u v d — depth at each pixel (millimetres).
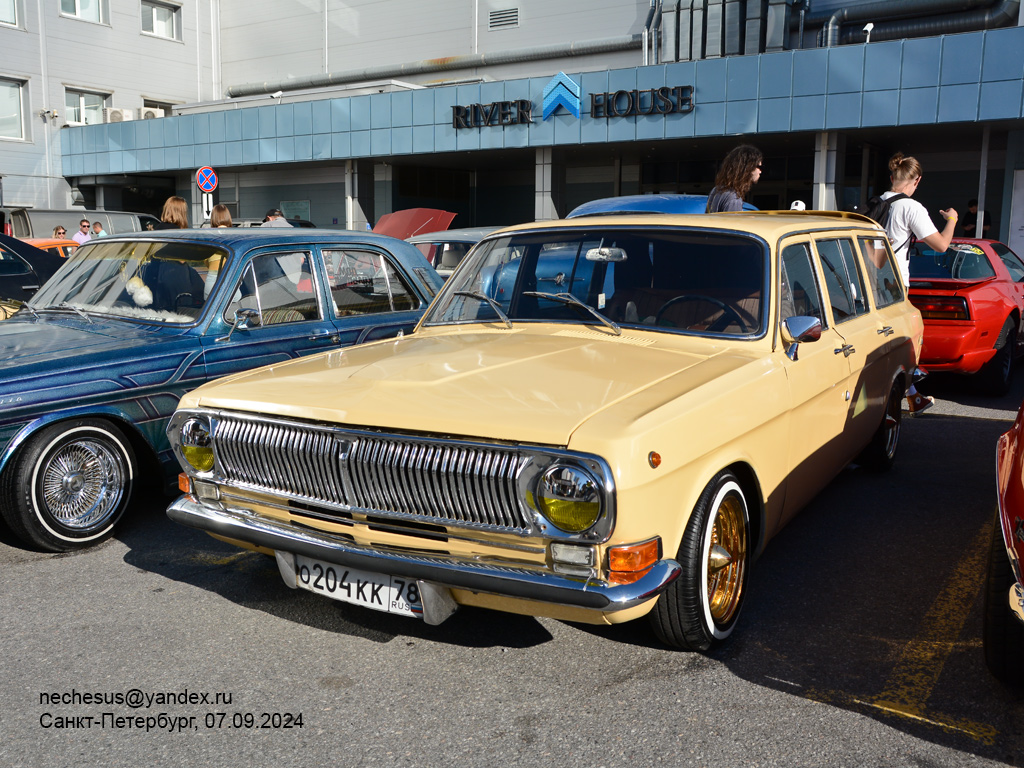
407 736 2734
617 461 2590
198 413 3398
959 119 16453
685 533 3004
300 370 3578
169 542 4598
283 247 5391
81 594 3885
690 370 3262
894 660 3240
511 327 4055
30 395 4137
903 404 5891
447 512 2828
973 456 6219
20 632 3492
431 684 3066
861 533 4648
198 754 2650
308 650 3336
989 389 8469
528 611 2867
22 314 5352
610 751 2641
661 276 3889
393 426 2881
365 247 5906
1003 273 8766
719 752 2633
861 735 2729
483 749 2658
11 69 28516
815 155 18766
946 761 2590
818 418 4031
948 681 3082
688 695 2977
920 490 5398
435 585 2898
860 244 5020
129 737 2742
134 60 31625
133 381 4523
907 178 7125
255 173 30469
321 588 3186
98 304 5254
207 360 4848
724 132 18922
